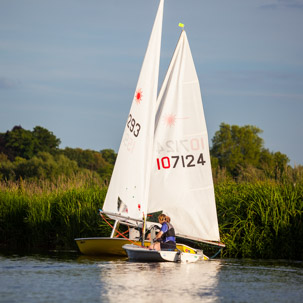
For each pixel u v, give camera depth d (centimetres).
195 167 4897
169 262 4569
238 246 5066
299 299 3206
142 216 4831
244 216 5175
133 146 4944
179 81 4978
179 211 4897
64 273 3978
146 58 4988
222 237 5094
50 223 6106
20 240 6400
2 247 6056
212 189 4856
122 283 3581
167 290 3381
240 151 18975
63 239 5975
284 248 4919
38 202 6350
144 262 4578
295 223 4972
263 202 5066
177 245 4856
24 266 4341
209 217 4850
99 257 4953
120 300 3077
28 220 6172
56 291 3309
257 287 3541
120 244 4934
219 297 3228
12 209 6450
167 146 4938
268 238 4953
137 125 4950
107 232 5675
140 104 4959
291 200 5069
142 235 4766
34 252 5431
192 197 4888
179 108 4962
